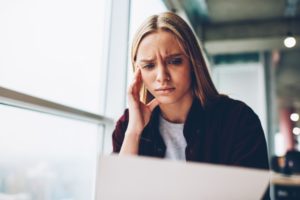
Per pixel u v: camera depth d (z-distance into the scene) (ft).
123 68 7.21
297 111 30.37
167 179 2.03
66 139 5.70
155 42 4.44
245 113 4.17
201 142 4.26
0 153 4.24
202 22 15.97
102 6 7.33
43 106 4.58
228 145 4.15
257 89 18.60
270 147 17.83
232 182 1.93
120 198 2.13
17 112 4.47
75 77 5.94
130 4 7.56
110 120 6.93
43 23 5.10
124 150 4.31
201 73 4.37
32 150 4.84
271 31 15.55
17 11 4.53
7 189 4.40
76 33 6.14
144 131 4.38
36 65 4.81
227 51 17.56
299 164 11.66
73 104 5.76
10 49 4.34
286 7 14.35
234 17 15.43
